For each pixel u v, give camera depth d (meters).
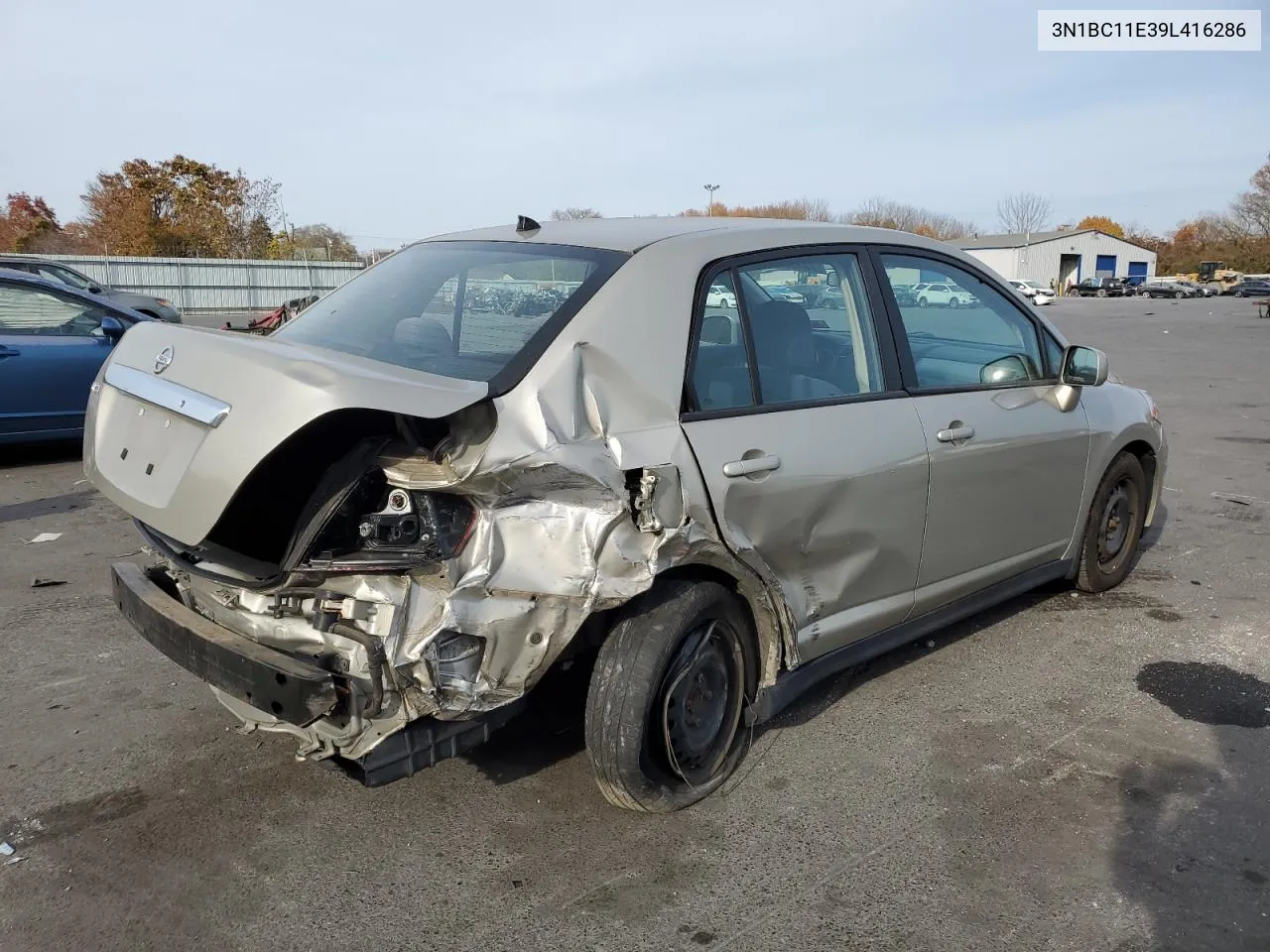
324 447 2.65
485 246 3.62
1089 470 4.73
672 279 3.09
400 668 2.47
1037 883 2.85
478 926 2.65
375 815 3.16
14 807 3.18
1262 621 4.96
